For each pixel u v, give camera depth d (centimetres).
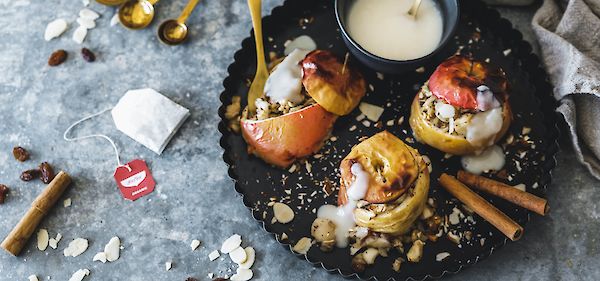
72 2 85
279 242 72
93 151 80
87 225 77
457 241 73
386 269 72
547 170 74
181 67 82
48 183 79
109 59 83
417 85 78
